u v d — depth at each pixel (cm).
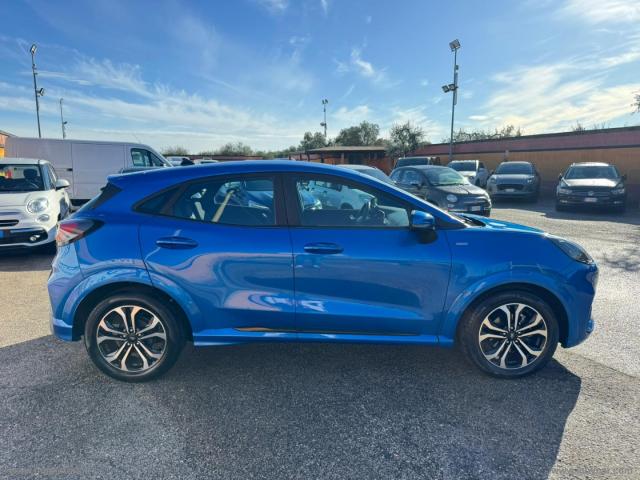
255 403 289
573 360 351
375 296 303
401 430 261
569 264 308
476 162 2033
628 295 519
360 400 293
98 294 308
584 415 275
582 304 312
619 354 363
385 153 3941
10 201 668
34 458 233
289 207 307
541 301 307
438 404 288
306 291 301
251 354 362
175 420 270
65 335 309
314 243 298
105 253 298
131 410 280
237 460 234
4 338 393
